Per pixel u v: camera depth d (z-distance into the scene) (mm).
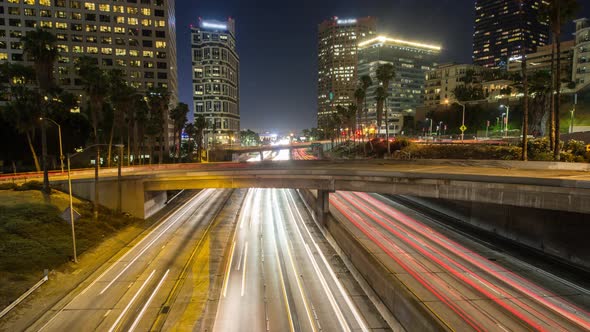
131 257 33062
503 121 106875
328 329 21047
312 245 37188
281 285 27156
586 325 19969
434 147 80812
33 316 21812
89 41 117938
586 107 92125
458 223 42875
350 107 143875
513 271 27656
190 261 32344
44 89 45094
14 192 44125
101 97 55250
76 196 47625
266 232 42375
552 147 51469
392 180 35031
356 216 46969
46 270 26375
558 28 45094
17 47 109250
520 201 27203
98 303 23844
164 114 127938
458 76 160000
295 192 72062
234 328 21156
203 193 70688
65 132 85688
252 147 166250
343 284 27281
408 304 19047
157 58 125125
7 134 76312
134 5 122000
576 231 28797
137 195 47312
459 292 24188
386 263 29734
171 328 21078
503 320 20500
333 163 56750
